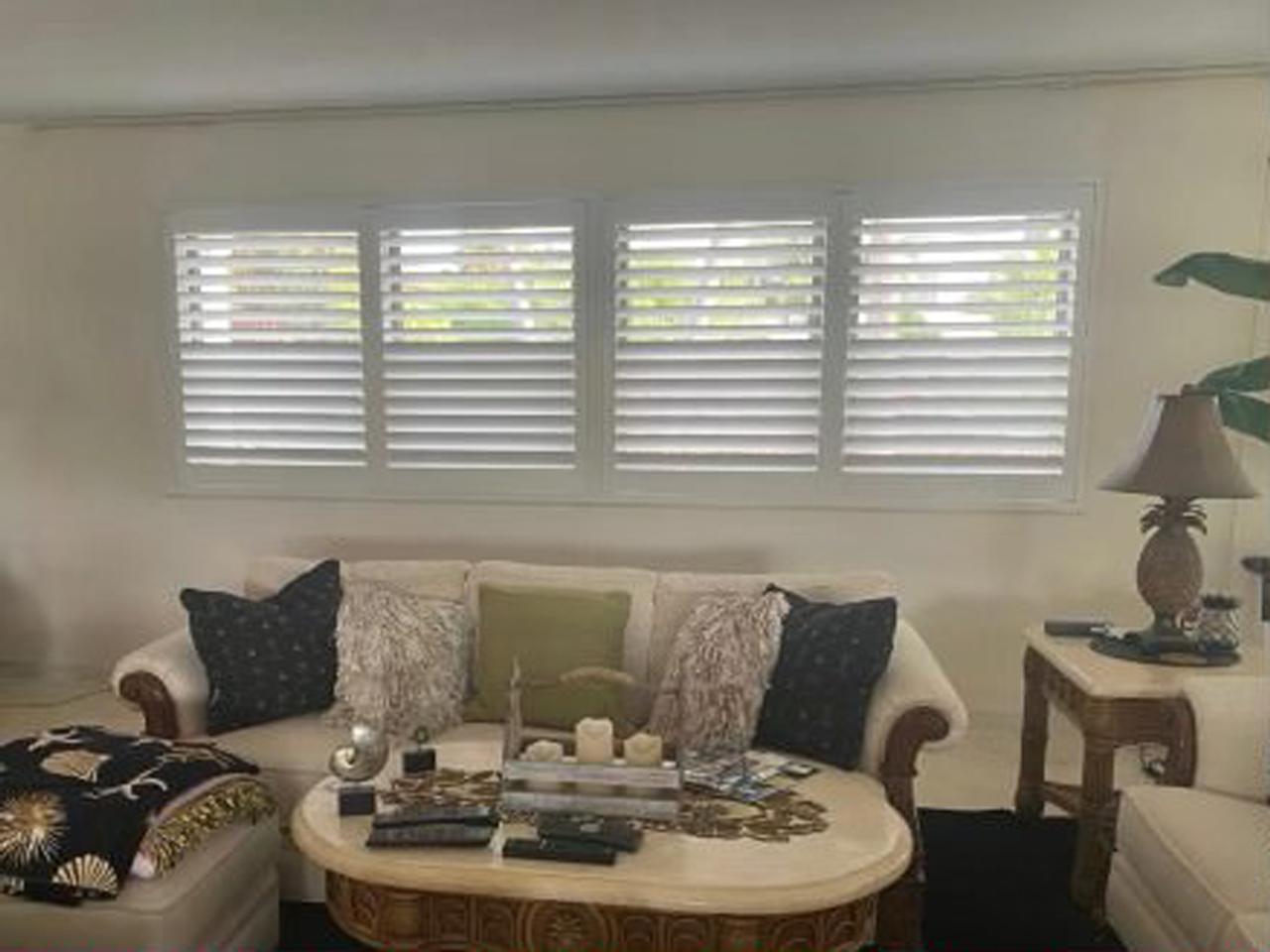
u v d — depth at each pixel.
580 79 3.59
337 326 4.17
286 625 2.75
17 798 1.97
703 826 1.92
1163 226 3.61
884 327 3.81
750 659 2.50
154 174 4.19
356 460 4.23
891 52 3.28
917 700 2.32
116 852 1.88
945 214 3.72
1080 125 3.61
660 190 3.87
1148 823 2.09
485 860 1.77
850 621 2.51
